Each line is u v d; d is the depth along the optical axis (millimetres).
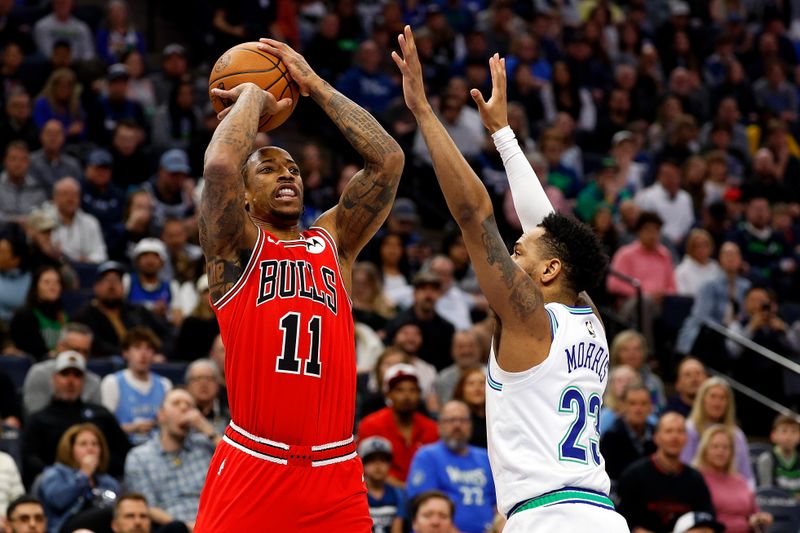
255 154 7188
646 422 14781
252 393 6789
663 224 22156
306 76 7227
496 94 7531
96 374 15312
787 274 22984
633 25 29781
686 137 25562
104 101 21922
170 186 19641
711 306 19844
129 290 17141
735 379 19062
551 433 6680
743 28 31672
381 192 7246
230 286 6797
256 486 6762
